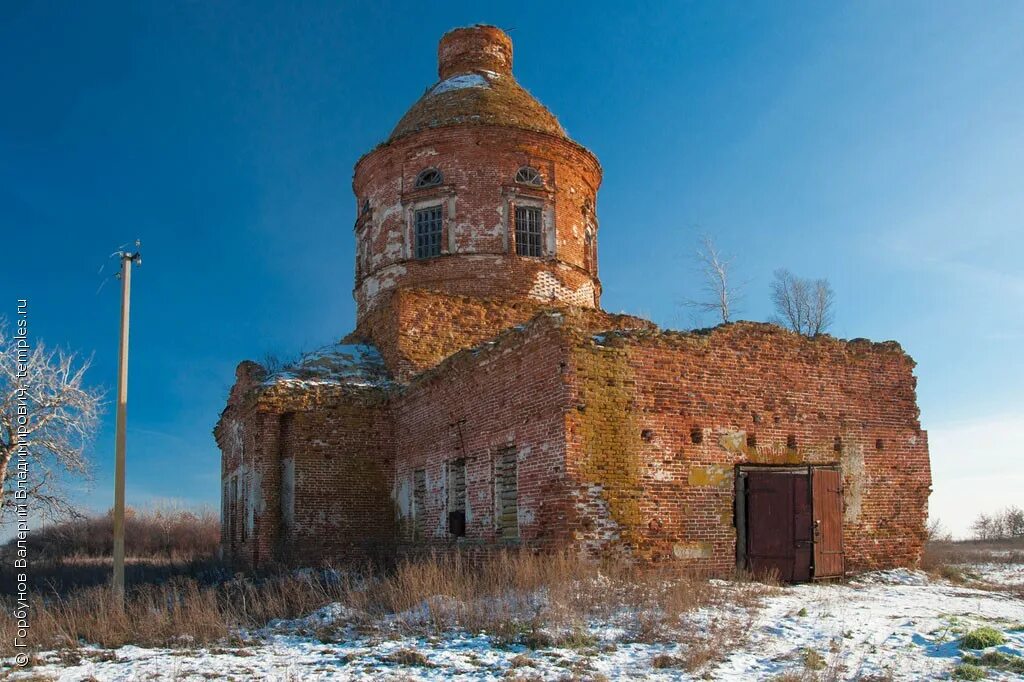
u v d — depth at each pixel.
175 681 9.09
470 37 29.11
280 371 23.61
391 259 26.06
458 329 24.03
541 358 16.30
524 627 11.27
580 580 13.41
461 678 9.04
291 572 20.17
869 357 18.94
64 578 22.91
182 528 51.66
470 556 18.06
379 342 24.77
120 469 15.48
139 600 14.66
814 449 17.83
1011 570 23.11
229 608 14.31
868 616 12.21
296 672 9.52
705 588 13.42
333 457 22.42
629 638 10.76
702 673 9.05
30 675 9.74
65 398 24.88
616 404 16.02
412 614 12.35
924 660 9.45
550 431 15.79
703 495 16.50
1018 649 9.56
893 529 18.38
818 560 17.03
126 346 15.96
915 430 19.08
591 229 27.94
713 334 17.33
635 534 15.66
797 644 10.41
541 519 15.83
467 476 18.89
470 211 25.58
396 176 26.47
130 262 16.19
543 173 26.47
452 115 26.84
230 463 27.94
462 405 19.31
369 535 22.36
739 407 17.23
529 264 25.55
